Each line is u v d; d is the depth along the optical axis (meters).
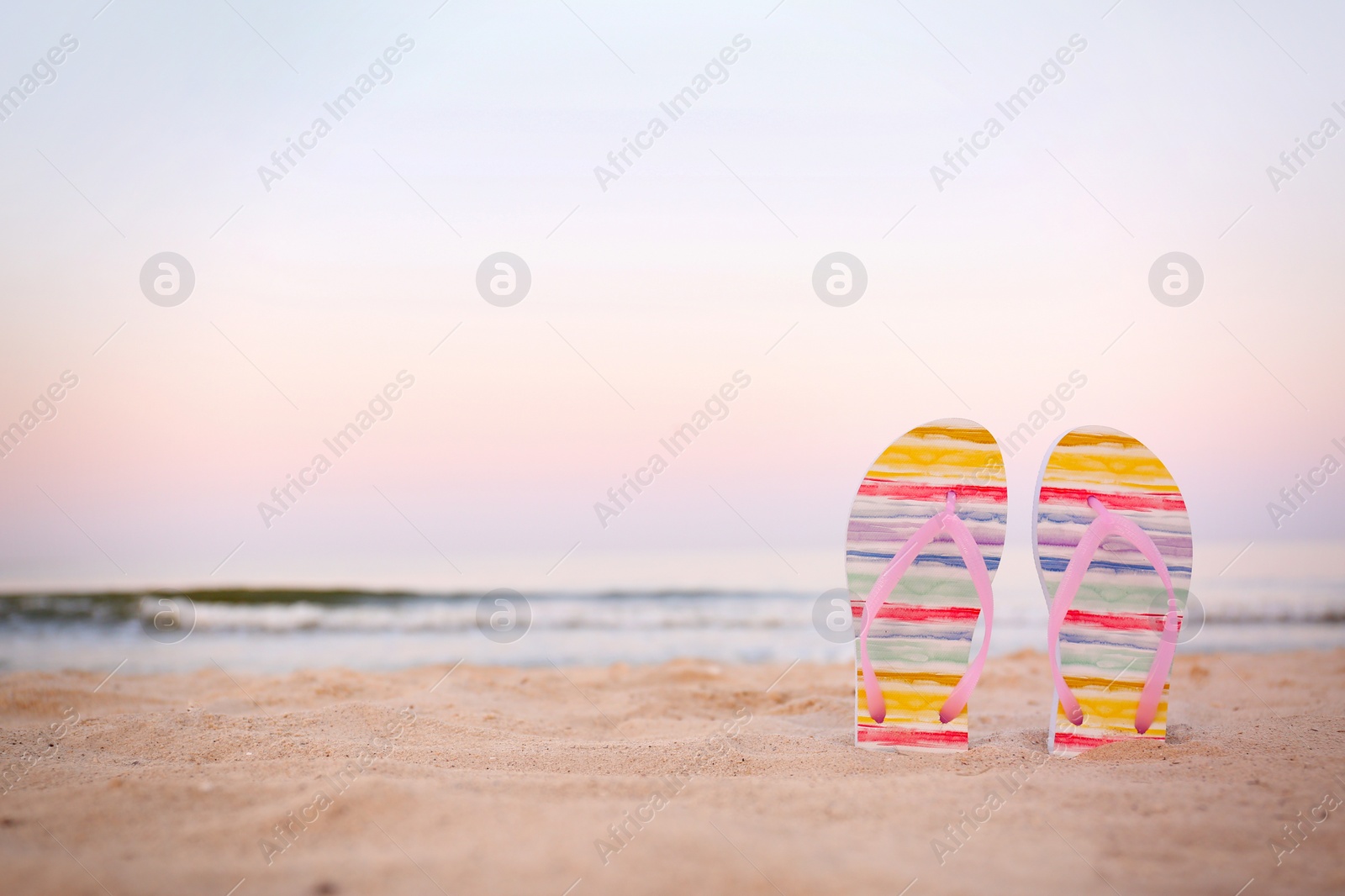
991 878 2.27
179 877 2.25
